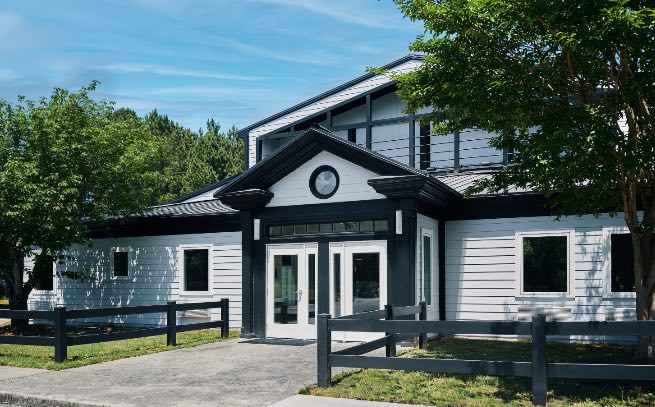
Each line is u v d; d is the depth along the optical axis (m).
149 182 21.36
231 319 18.75
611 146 9.30
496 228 15.63
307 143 15.46
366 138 20.14
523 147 10.76
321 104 21.75
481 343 14.46
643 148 9.03
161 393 9.27
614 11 8.32
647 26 8.38
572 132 9.41
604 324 8.09
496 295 15.48
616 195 11.48
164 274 20.17
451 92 10.45
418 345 13.58
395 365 9.07
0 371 11.41
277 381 10.11
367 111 20.28
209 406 8.41
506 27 9.98
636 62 9.73
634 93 9.18
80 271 21.61
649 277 10.70
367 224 15.02
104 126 19.14
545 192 11.76
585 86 10.28
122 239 21.08
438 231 16.16
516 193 14.90
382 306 14.52
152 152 20.48
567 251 14.79
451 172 18.50
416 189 13.98
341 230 15.35
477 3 9.59
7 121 18.05
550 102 10.41
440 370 8.83
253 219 16.41
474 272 15.77
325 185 15.54
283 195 16.05
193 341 15.55
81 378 10.59
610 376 7.96
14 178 16.77
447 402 8.35
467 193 12.41
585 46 8.84
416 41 10.99
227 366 11.65
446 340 15.08
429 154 19.67
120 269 21.14
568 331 8.22
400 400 8.54
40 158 17.56
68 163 17.81
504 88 9.97
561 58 9.86
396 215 14.35
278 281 16.06
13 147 18.06
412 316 13.95
